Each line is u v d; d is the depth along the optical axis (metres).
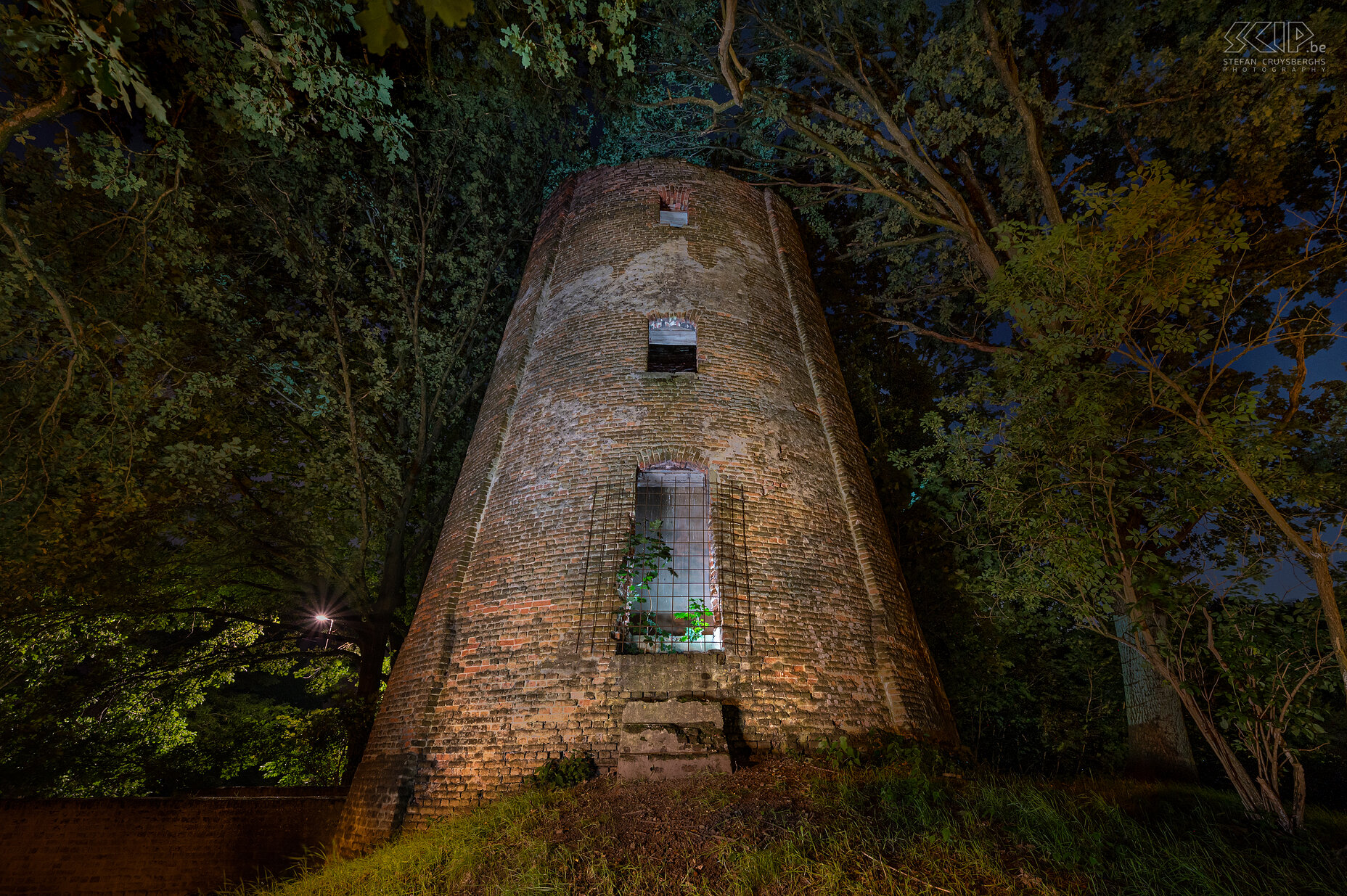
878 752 8.05
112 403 10.80
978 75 12.62
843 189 15.28
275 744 19.11
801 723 8.30
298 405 14.84
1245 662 6.14
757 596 9.03
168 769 16.31
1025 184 13.94
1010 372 8.66
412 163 16.64
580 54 15.25
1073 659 15.48
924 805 5.62
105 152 9.66
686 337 12.42
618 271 12.26
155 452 12.69
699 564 10.22
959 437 10.12
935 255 16.61
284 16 8.59
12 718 13.43
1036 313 7.79
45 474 10.30
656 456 9.97
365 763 9.34
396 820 8.04
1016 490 8.42
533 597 9.12
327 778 19.53
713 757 7.39
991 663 15.31
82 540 11.41
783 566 9.43
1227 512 6.84
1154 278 6.84
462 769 8.11
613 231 12.95
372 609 16.16
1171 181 6.45
